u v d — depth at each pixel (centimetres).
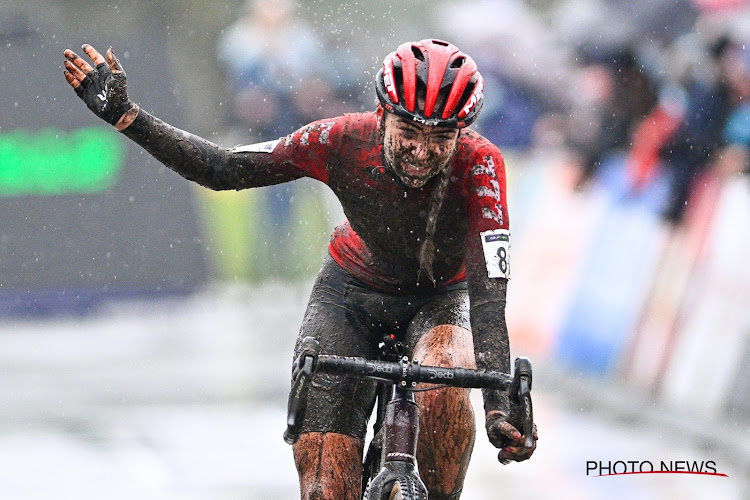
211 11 7144
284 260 5334
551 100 3859
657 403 2872
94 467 2516
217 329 4650
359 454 1509
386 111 1395
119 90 1401
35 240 5031
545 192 3722
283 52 4969
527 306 3741
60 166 5081
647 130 3114
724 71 2939
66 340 4434
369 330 1576
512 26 4141
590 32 3481
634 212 3139
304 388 1273
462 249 1509
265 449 2652
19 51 5050
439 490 1478
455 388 1479
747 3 3038
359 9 6059
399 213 1466
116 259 5131
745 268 2612
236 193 5384
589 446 2619
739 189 2717
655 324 2950
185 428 2862
